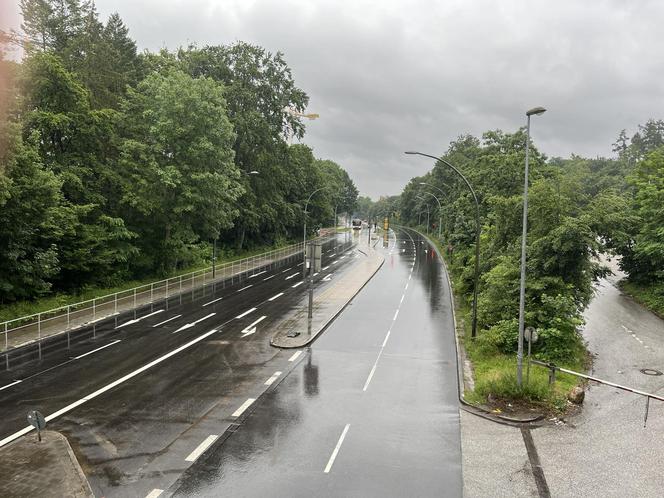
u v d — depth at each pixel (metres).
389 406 16.64
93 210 36.41
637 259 37.97
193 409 16.00
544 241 22.55
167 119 37.34
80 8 50.75
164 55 53.03
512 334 22.05
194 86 38.31
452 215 60.25
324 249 74.44
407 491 11.41
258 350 22.89
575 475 12.20
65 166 34.00
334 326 28.31
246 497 11.07
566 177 29.27
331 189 110.94
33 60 31.22
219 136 39.31
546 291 22.50
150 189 37.12
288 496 11.15
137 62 55.97
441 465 12.66
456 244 48.66
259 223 63.16
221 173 41.22
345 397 17.38
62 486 11.32
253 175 59.94
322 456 13.04
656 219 34.62
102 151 37.88
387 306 34.59
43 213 27.84
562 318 21.31
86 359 21.09
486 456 13.16
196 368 20.16
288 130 65.88
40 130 31.61
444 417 15.77
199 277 44.19
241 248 64.44
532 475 12.19
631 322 29.95
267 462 12.66
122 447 13.35
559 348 21.22
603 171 90.38
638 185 39.78
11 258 26.80
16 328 24.22
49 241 31.05
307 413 15.88
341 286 41.91
